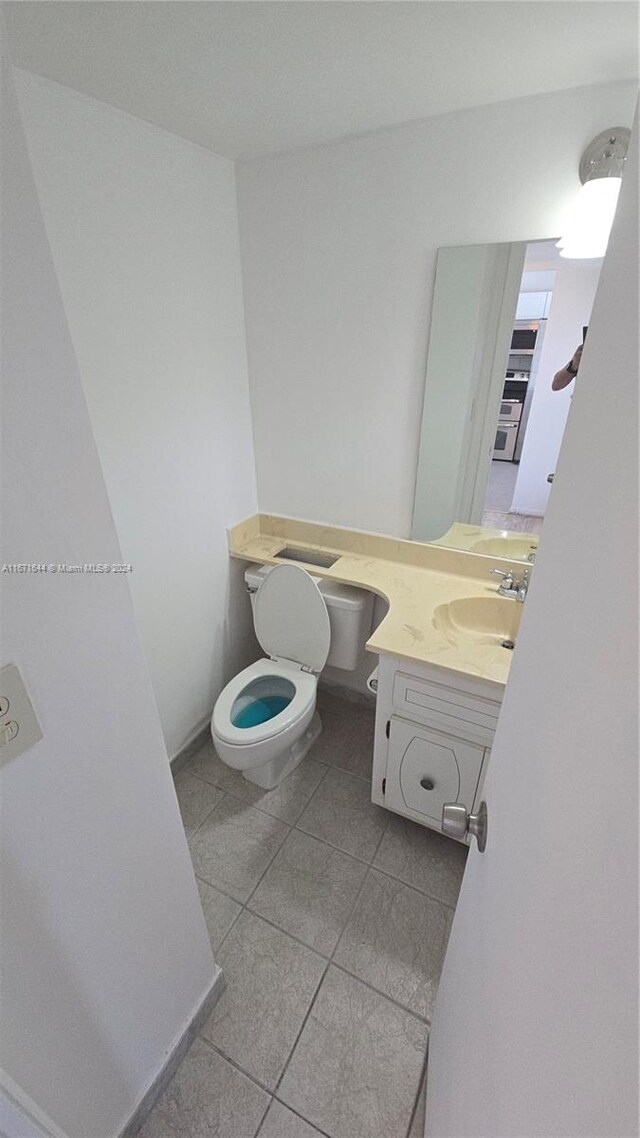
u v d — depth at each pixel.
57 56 0.90
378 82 1.01
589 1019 0.31
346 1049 1.14
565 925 0.37
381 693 1.43
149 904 0.89
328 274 1.50
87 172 1.10
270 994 1.23
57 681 0.60
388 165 1.29
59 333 0.51
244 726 1.74
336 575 1.71
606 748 0.33
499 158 1.18
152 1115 1.04
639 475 0.32
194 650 1.87
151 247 1.30
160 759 0.83
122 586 0.66
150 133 1.21
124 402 1.34
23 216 0.45
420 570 1.74
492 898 0.62
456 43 0.87
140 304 1.31
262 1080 1.09
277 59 0.92
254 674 1.85
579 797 0.37
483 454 1.52
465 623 1.58
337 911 1.42
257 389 1.79
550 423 1.39
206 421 1.65
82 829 0.70
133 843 0.81
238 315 1.66
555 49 0.89
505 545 1.60
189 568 1.74
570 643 0.43
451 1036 0.81
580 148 1.10
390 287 1.44
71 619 0.60
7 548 0.51
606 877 0.31
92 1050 0.83
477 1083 0.59
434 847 1.60
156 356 1.40
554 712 0.45
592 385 0.45
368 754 1.98
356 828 1.67
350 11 0.78
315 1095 1.07
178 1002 1.06
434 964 1.30
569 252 1.16
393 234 1.37
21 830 0.60
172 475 1.56
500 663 1.26
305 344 1.63
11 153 0.44
